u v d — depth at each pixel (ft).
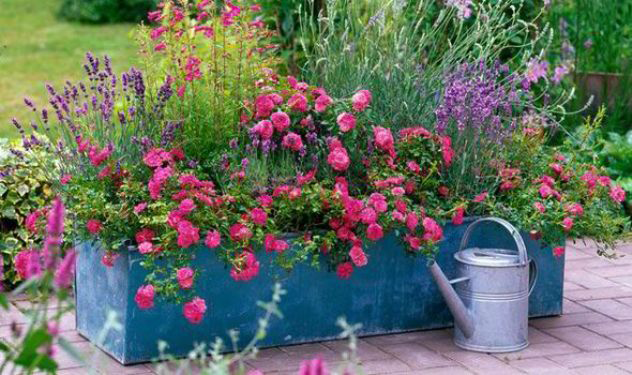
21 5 53.11
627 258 19.30
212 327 13.82
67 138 14.80
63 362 13.67
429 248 14.03
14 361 7.62
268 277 14.01
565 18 25.59
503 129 15.90
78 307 14.94
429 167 15.16
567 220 14.84
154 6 49.83
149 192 13.69
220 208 13.62
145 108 14.87
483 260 14.15
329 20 16.51
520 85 20.52
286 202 13.87
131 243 13.43
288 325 14.30
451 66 16.26
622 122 24.81
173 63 15.23
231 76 15.37
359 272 14.60
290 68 22.26
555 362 13.89
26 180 17.25
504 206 15.21
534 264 14.66
